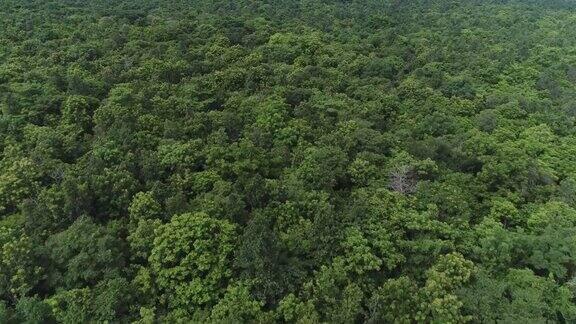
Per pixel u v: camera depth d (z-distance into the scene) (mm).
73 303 32875
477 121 62750
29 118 54812
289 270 36438
